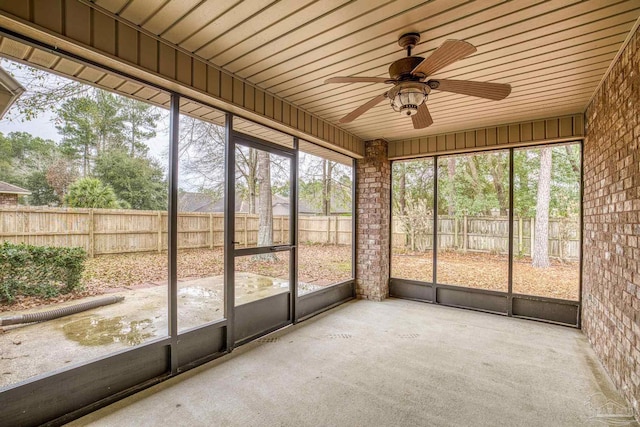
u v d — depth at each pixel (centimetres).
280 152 378
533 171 569
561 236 515
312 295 428
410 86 204
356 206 523
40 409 190
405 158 512
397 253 588
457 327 380
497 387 244
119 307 314
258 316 348
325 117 402
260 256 351
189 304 368
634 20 199
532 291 455
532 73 272
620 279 242
